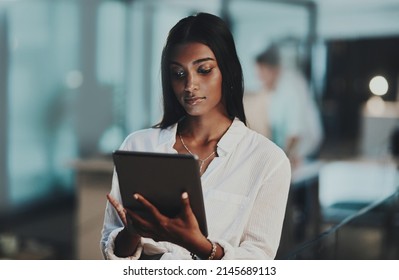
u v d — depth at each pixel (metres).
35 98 4.69
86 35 5.09
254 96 3.60
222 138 1.19
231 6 5.79
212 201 1.15
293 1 5.70
